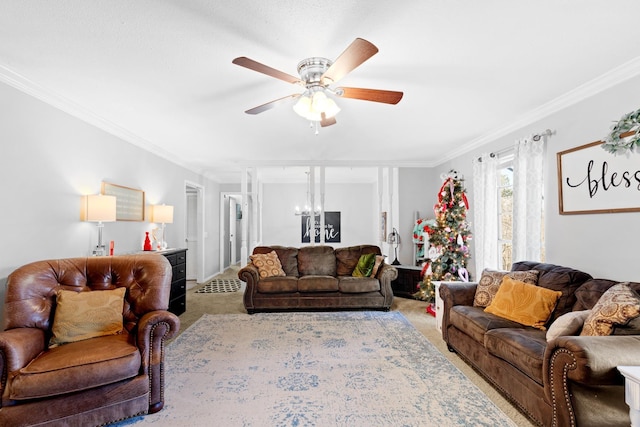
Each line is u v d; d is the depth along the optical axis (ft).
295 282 14.57
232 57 7.14
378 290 14.64
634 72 7.64
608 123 8.35
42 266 7.66
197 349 10.16
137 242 14.02
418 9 5.57
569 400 5.26
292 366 8.91
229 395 7.43
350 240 28.35
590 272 8.87
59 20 5.82
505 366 7.20
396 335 11.41
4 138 7.91
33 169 8.71
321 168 19.35
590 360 4.92
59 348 6.75
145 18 5.78
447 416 6.61
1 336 5.95
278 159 18.81
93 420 6.14
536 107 10.37
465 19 5.86
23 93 8.38
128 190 13.21
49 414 5.81
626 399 4.52
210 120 11.44
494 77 8.23
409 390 7.63
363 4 5.45
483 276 10.35
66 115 9.85
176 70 7.73
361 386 7.80
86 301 7.49
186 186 21.04
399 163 19.60
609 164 8.23
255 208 19.83
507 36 6.43
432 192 19.88
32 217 8.69
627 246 7.88
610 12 5.69
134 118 11.19
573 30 6.24
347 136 13.75
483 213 13.58
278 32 6.23
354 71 7.85
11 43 6.57
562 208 9.73
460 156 16.38
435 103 9.99
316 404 7.04
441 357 9.53
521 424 6.34
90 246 10.91
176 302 14.02
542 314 8.02
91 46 6.69
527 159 10.81
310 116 7.81
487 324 8.17
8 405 5.66
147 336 6.81
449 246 14.10
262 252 16.78
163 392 6.92
